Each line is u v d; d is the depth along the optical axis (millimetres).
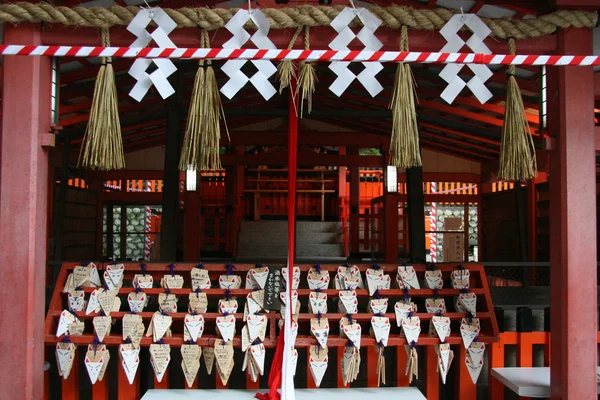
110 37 2340
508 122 2348
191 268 3125
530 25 2357
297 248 9898
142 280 3033
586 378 2346
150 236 10859
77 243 8695
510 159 2318
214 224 11180
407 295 3031
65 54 1978
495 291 4023
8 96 2311
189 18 2279
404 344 2912
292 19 2287
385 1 3828
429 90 5836
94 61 4621
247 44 2336
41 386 2402
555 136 2449
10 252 2293
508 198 8852
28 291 2295
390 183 8109
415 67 5145
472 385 3139
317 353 2855
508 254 8750
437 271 3168
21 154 2307
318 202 11805
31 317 2311
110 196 9719
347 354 2850
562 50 2393
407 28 2357
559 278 2410
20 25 2318
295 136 2496
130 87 5746
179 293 2986
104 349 2840
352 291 2984
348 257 10008
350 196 10445
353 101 7641
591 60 2037
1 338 2277
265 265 3090
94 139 2188
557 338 2430
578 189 2365
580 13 2361
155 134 9258
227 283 3039
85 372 3088
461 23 2334
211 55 2016
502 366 3223
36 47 1956
